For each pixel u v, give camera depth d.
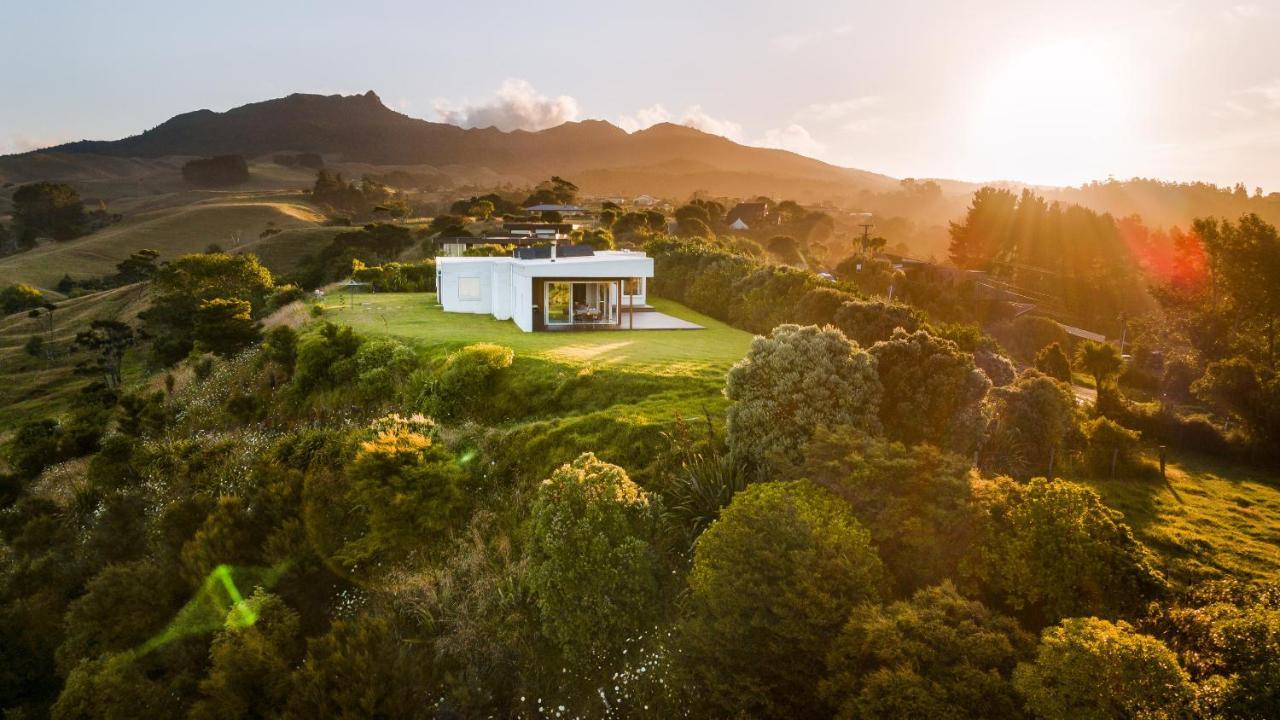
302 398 24.53
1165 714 6.65
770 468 13.55
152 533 15.12
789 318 28.94
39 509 18.05
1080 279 70.06
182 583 13.52
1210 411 27.53
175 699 11.20
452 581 12.95
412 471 13.84
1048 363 31.44
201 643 12.29
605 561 11.19
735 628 9.19
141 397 27.16
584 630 10.90
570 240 61.47
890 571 10.42
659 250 47.25
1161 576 9.71
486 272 34.91
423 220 140.12
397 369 23.27
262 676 10.73
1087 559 9.22
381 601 12.84
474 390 20.61
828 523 10.27
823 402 14.22
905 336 16.34
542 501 12.17
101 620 12.46
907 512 10.43
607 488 12.05
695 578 10.38
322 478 15.57
